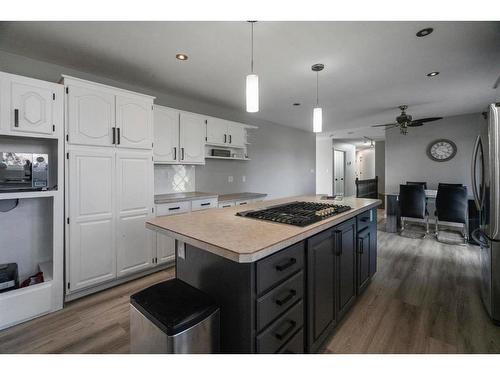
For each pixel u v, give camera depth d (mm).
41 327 1919
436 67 2715
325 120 5371
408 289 2545
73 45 2244
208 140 3812
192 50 2332
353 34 2076
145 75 2926
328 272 1719
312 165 7023
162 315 1137
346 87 3328
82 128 2311
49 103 2121
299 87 3318
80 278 2320
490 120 1973
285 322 1335
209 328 1201
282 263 1302
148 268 2865
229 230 1460
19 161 2061
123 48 2301
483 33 2059
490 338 1778
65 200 2229
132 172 2678
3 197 1905
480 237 2344
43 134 2092
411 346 1697
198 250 1461
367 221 2467
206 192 4078
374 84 3217
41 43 2209
